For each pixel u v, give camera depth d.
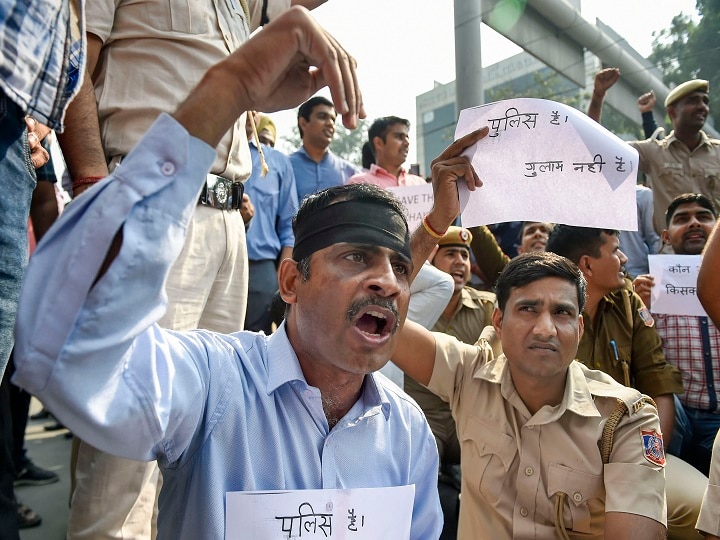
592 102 3.46
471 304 3.24
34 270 0.83
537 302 1.83
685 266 3.15
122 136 1.79
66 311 0.81
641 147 4.80
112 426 0.89
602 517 1.83
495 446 1.92
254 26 2.26
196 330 1.22
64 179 2.14
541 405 1.91
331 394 1.24
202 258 1.87
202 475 1.10
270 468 1.15
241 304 2.11
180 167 0.88
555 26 6.99
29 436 3.89
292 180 3.91
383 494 1.19
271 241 3.65
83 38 1.14
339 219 1.16
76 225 0.84
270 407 1.17
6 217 1.13
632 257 4.34
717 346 3.10
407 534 1.23
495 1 6.12
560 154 1.64
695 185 4.53
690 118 4.48
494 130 1.69
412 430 1.40
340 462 1.22
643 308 2.87
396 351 2.08
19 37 0.94
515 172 1.66
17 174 1.16
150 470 1.74
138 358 0.95
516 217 1.63
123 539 1.68
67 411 0.84
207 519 1.08
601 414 1.83
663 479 1.74
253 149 3.65
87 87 1.64
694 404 3.11
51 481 3.07
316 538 1.12
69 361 0.81
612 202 1.60
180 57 1.83
